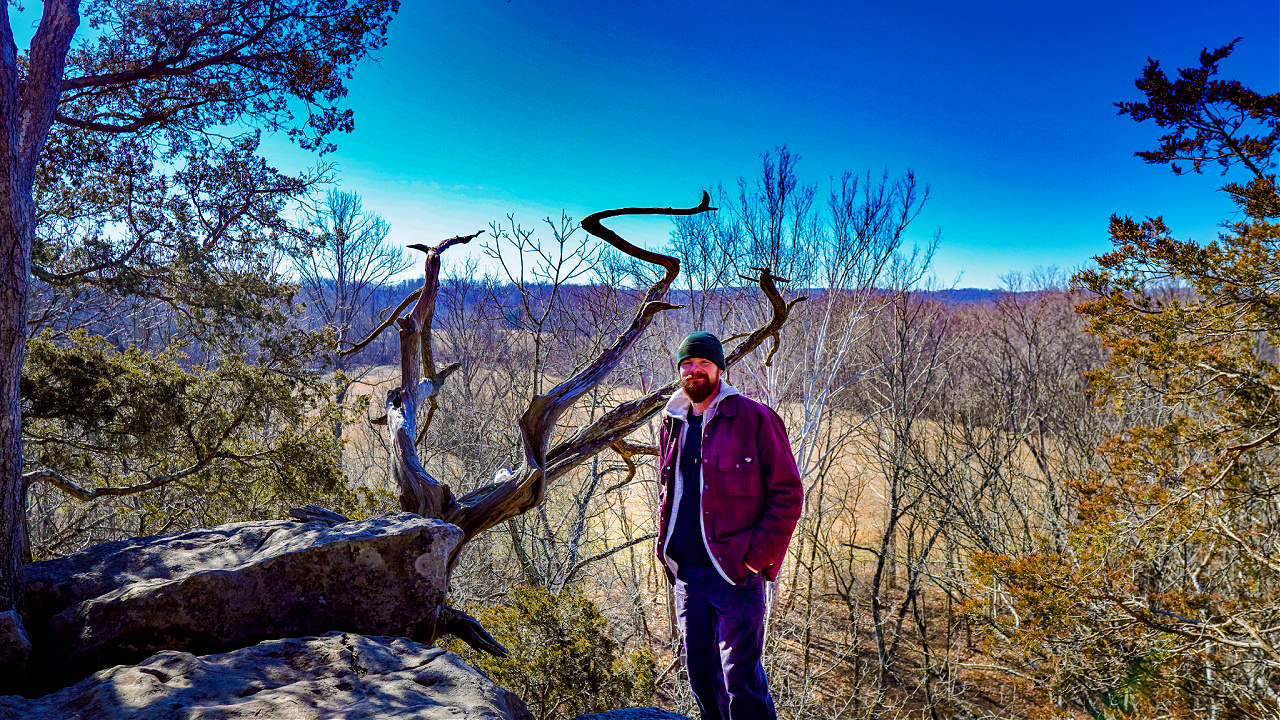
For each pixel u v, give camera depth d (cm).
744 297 1673
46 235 1167
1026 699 1641
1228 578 1196
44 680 287
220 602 311
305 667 268
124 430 998
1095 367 2764
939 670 1705
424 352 513
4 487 371
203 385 1173
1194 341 837
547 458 498
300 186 1349
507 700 272
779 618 1772
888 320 2188
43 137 561
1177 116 707
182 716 218
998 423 2064
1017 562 961
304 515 398
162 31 1060
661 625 1667
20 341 419
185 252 1227
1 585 328
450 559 426
